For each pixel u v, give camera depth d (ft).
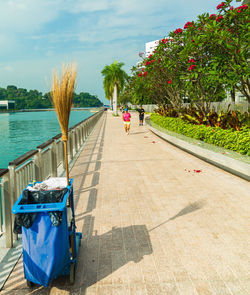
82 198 20.59
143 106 180.65
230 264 11.69
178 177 25.72
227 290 10.03
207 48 37.58
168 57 49.73
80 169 29.81
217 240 13.79
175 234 14.52
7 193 13.15
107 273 11.21
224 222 15.88
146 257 12.35
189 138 40.96
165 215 17.06
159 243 13.61
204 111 44.37
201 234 14.47
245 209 17.72
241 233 14.49
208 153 29.78
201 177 25.57
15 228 9.73
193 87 45.44
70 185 11.30
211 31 33.88
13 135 96.58
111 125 91.35
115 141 51.42
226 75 35.63
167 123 56.34
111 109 277.23
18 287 10.48
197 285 10.35
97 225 15.85
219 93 54.24
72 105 11.29
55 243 9.51
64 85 10.93
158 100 95.30
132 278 10.85
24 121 194.70
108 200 20.02
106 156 36.91
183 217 16.69
